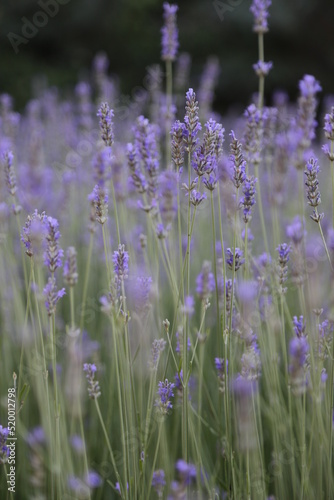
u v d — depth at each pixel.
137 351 1.26
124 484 1.26
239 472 1.28
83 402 1.42
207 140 1.22
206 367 1.49
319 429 1.26
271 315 1.33
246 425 1.18
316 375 1.25
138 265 1.44
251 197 1.26
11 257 1.49
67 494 1.28
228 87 6.06
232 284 1.23
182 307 1.26
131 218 1.59
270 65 1.48
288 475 1.37
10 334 1.50
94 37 6.06
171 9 1.54
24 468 1.38
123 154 1.49
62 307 1.64
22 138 2.38
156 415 1.28
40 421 1.44
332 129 1.26
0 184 1.48
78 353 1.23
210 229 1.81
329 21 5.98
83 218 1.87
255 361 1.26
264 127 1.51
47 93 2.59
